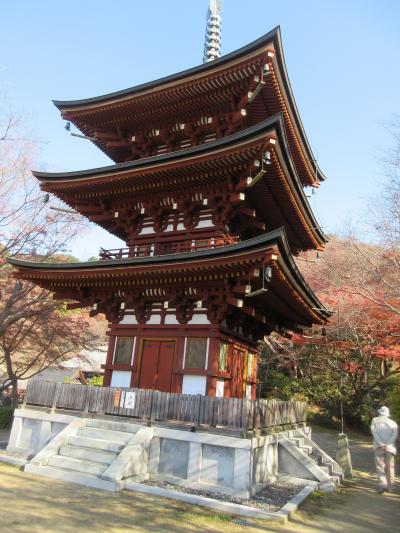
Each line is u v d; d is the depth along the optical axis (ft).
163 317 51.67
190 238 54.44
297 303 52.54
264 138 42.52
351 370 98.27
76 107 62.34
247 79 51.65
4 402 94.63
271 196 53.98
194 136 60.23
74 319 103.96
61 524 25.29
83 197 59.62
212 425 37.45
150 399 41.14
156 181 52.60
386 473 44.34
